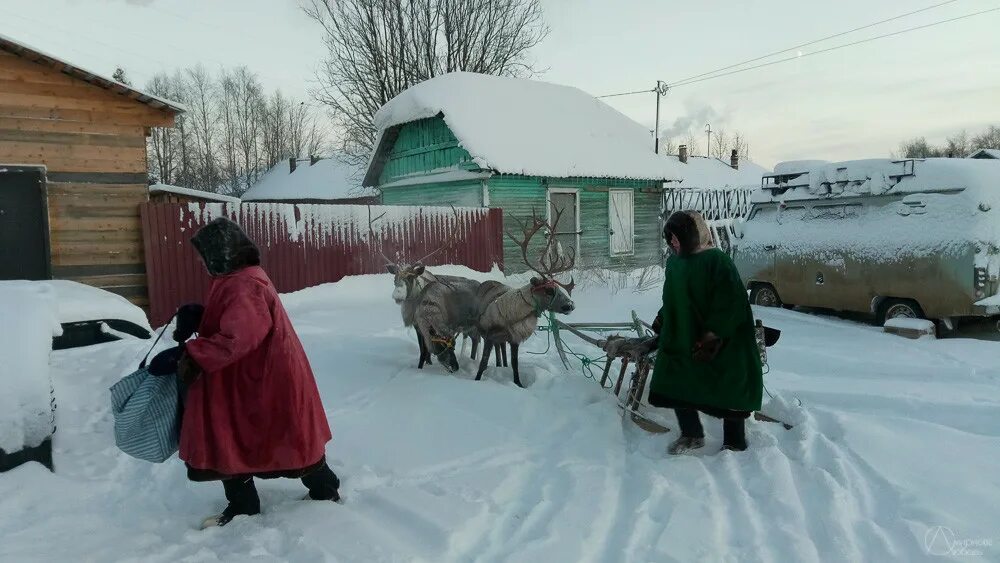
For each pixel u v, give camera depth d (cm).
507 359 701
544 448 454
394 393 559
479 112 1638
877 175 866
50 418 381
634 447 459
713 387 422
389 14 2353
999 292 767
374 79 2405
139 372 324
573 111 1938
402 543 313
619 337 559
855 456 425
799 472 404
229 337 298
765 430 474
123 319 748
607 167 1733
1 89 919
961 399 530
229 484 334
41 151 948
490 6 2448
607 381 626
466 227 1377
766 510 357
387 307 1079
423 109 1652
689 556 305
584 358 638
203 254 317
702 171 3834
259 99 5628
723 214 2308
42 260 956
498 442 454
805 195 977
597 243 1766
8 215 931
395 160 1922
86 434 457
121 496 370
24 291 447
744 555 307
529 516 348
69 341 707
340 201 3441
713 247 442
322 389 584
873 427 468
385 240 1255
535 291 570
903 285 828
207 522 329
